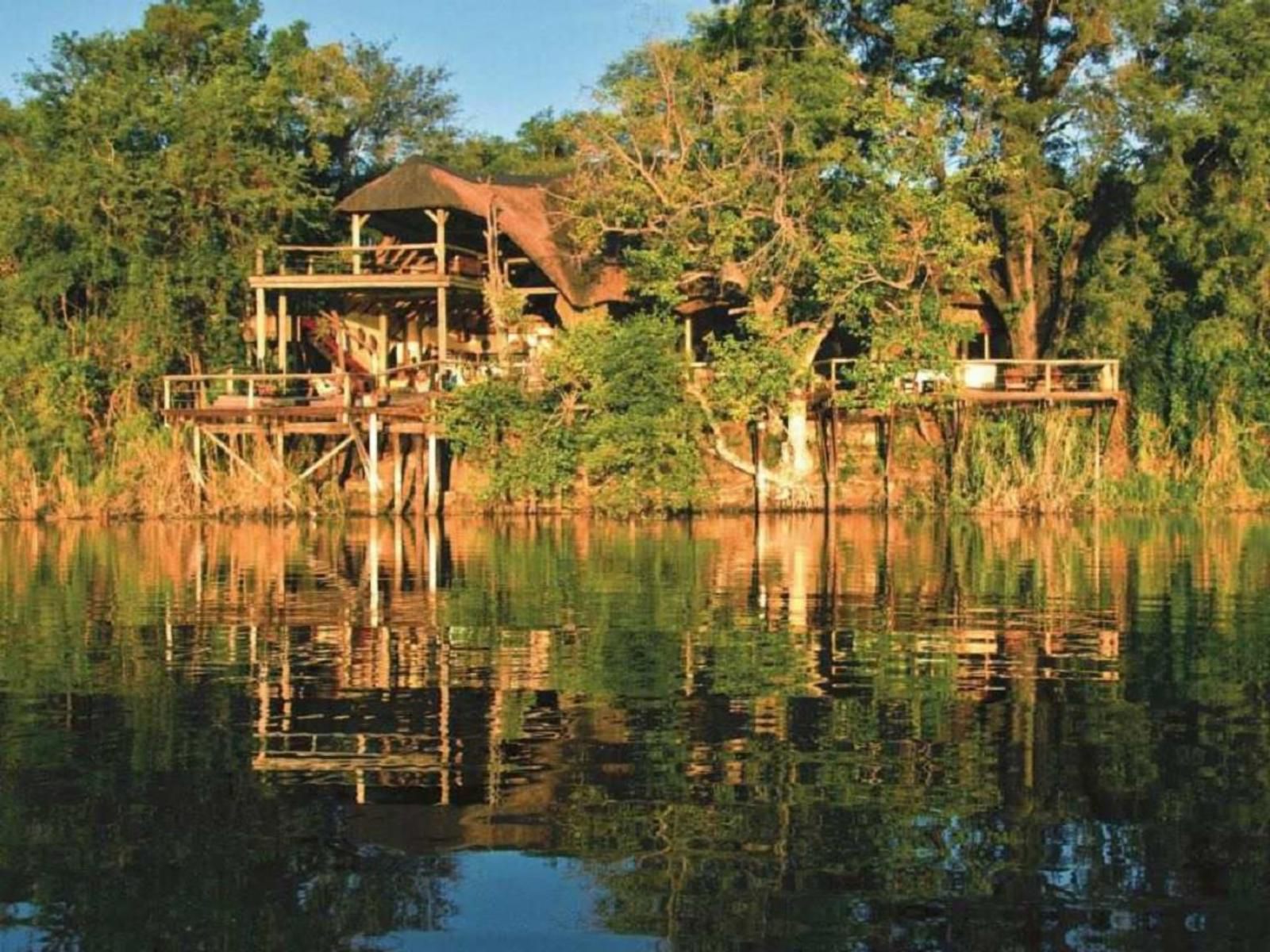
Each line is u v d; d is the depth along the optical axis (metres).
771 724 11.14
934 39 38.34
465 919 7.29
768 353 35.59
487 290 37.84
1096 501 36.72
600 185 36.72
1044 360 38.56
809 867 7.92
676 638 15.57
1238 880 7.70
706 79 36.50
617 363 36.28
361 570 23.36
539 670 13.55
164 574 23.05
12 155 45.62
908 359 35.75
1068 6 36.66
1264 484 37.59
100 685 12.98
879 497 38.50
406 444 39.31
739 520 35.69
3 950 6.98
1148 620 16.81
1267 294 38.88
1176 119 35.75
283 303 38.97
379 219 40.25
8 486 37.28
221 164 42.22
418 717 11.50
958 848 8.20
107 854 8.25
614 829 8.56
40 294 40.94
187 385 41.00
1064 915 7.26
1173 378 38.88
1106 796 9.15
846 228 35.72
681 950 6.91
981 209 38.31
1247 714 11.46
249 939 7.09
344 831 8.58
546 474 36.59
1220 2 36.94
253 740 10.76
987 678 13.02
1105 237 41.47
